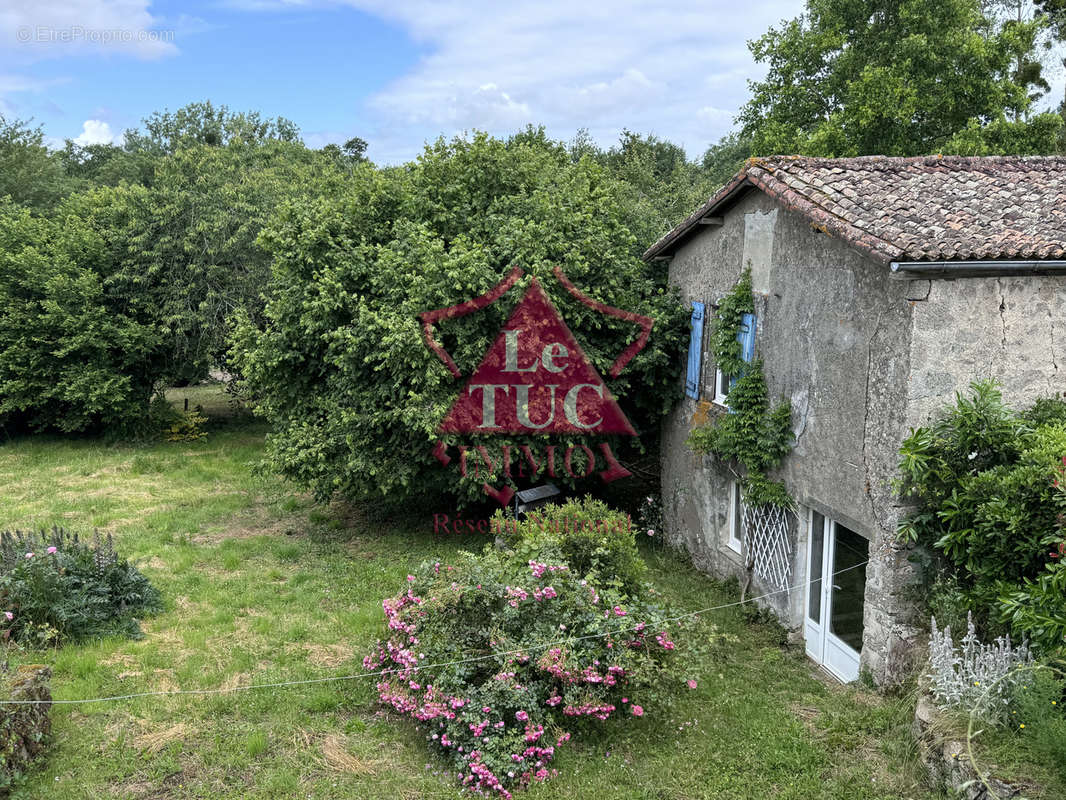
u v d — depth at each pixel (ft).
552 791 20.51
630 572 27.25
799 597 29.71
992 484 20.71
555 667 21.93
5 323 62.80
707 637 26.58
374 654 26.02
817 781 20.47
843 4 63.36
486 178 43.34
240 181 71.36
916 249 22.12
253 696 25.12
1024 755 17.85
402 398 37.01
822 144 59.82
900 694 23.32
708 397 37.55
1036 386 23.86
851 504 25.91
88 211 69.62
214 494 51.06
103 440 67.77
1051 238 23.39
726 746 22.49
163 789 20.42
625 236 42.60
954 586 22.80
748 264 32.96
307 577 36.42
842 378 26.30
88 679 25.86
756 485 31.35
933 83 58.59
